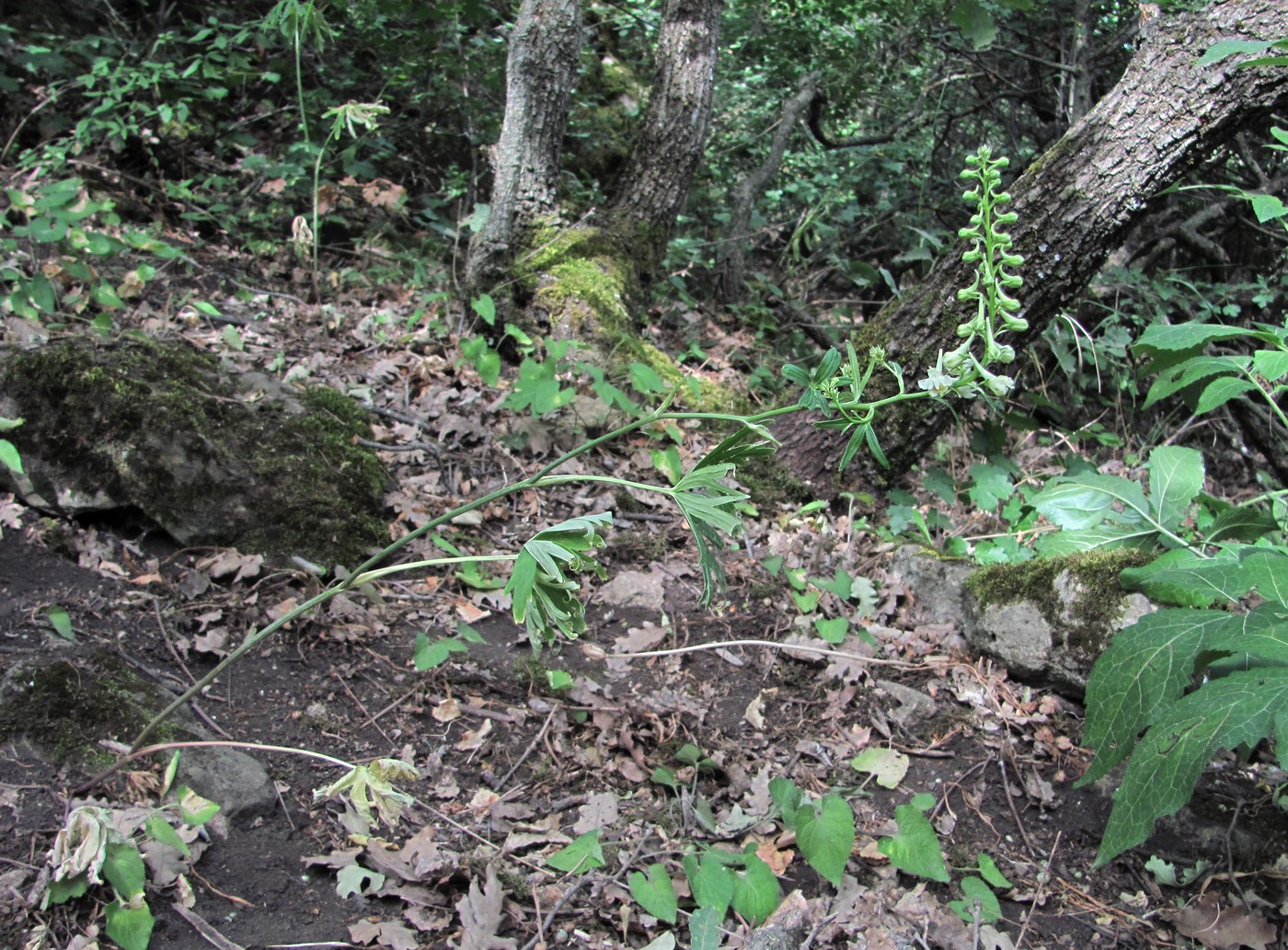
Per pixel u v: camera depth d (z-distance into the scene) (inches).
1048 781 103.7
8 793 79.4
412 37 239.1
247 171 212.5
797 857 91.1
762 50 289.3
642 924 81.9
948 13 248.5
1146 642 88.8
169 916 74.4
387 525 129.8
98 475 113.5
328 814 88.9
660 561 134.4
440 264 206.5
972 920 85.3
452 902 81.5
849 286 273.1
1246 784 101.5
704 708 109.7
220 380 132.2
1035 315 144.9
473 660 111.3
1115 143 134.6
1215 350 130.0
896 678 116.3
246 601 110.6
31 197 167.3
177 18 246.2
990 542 140.7
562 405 146.1
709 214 275.7
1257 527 115.0
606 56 305.3
